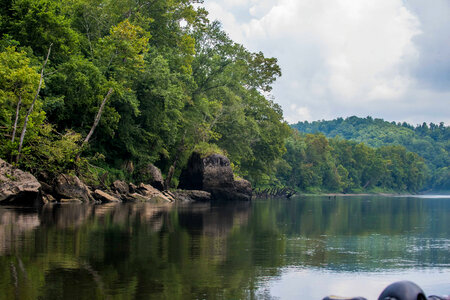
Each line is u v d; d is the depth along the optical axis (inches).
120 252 402.0
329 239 565.6
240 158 2507.4
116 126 1389.0
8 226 581.6
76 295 255.8
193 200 1663.4
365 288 300.2
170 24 1892.2
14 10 1235.2
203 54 2122.3
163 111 1596.9
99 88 1305.4
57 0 1446.9
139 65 1462.8
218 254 413.1
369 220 924.0
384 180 7706.7
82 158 1254.3
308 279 321.1
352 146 7381.9
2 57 1007.6
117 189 1375.5
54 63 1311.5
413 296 129.2
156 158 1679.4
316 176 5565.9
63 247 419.2
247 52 2529.5
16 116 990.4
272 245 489.1
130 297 255.3
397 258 426.0
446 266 386.0
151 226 634.8
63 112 1299.2
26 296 251.4
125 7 1672.0
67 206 1002.7
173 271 329.1
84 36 1542.8
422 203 2267.5
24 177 958.4
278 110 2824.8
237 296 267.6
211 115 2203.5
